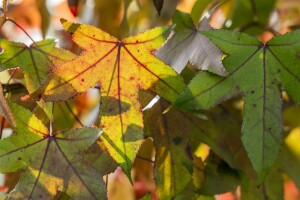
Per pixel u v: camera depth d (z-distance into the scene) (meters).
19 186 0.78
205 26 0.85
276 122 0.77
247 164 0.93
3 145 0.79
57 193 0.81
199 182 0.89
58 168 0.79
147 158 0.93
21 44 0.84
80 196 0.78
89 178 0.78
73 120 0.96
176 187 0.86
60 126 0.95
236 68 0.79
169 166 0.86
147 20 1.03
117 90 0.79
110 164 0.81
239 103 1.01
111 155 0.78
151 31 0.78
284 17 1.15
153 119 0.86
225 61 0.79
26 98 0.77
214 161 0.92
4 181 0.94
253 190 0.95
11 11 1.08
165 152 0.86
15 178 0.90
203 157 0.95
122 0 1.01
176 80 0.79
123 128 0.79
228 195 1.09
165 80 0.79
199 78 0.78
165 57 0.87
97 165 0.81
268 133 0.77
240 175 0.92
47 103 0.80
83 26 0.78
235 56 0.79
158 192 0.86
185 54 0.84
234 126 0.94
